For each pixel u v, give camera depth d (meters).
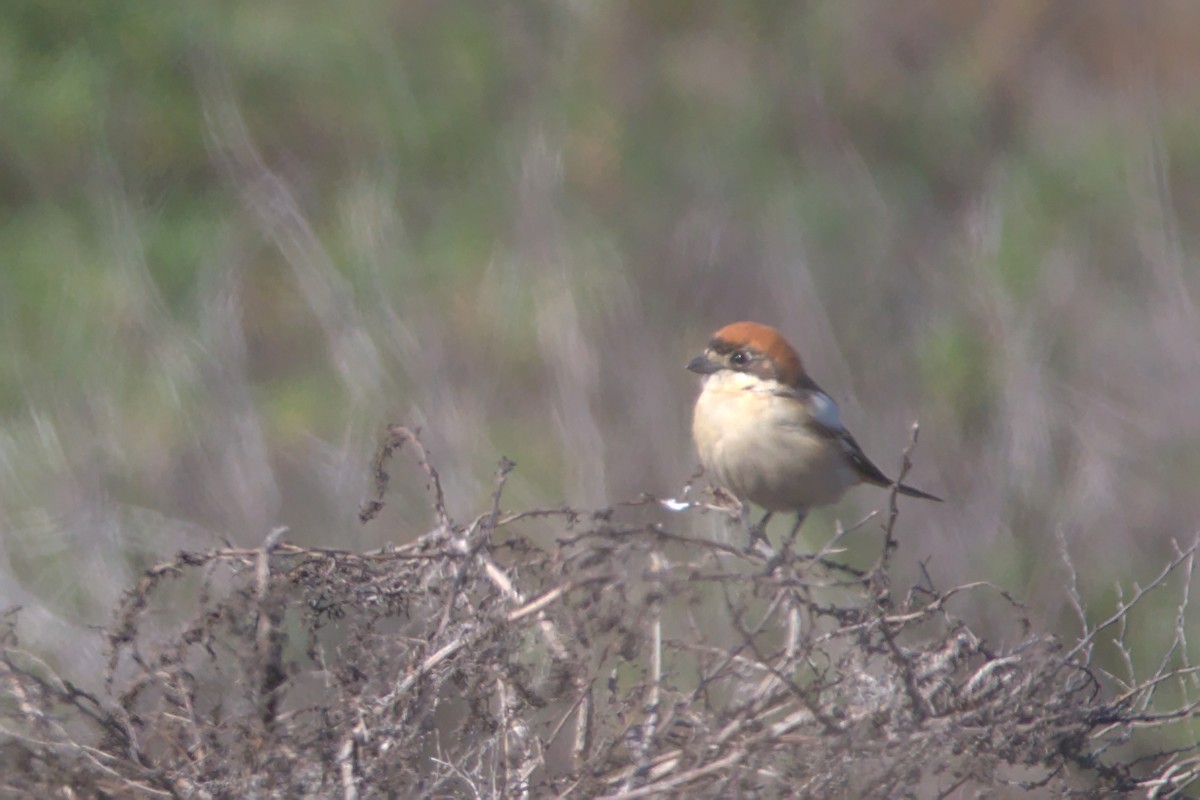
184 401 11.68
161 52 16.73
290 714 5.30
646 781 5.18
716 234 15.62
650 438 11.81
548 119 17.72
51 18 16.70
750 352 8.76
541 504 10.89
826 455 8.66
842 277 15.62
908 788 5.19
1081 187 17.42
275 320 13.59
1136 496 11.93
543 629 5.61
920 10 20.67
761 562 5.96
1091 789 5.78
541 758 5.50
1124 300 14.77
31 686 5.29
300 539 10.52
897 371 13.92
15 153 15.54
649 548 5.39
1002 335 13.77
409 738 5.23
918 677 5.45
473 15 18.73
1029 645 5.61
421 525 10.65
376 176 16.12
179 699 5.45
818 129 18.70
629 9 19.55
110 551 9.62
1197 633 10.20
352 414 11.77
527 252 14.24
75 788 5.07
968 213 17.09
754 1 20.02
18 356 12.57
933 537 11.34
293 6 18.05
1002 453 12.09
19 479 10.46
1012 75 19.92
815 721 5.21
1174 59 19.91
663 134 18.17
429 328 13.05
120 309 13.12
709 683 5.44
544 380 12.64
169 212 15.05
